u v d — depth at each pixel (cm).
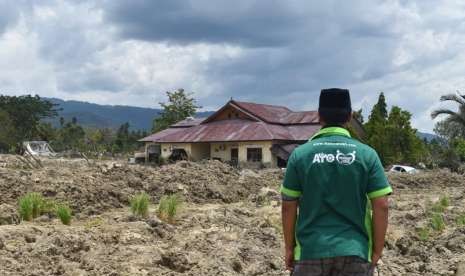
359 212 476
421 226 1506
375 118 5594
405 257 1176
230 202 2100
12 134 7156
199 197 2064
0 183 1677
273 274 969
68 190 1694
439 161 5281
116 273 885
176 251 1016
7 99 8562
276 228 1401
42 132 8381
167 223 1345
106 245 1057
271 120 5300
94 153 6209
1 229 1111
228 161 4962
